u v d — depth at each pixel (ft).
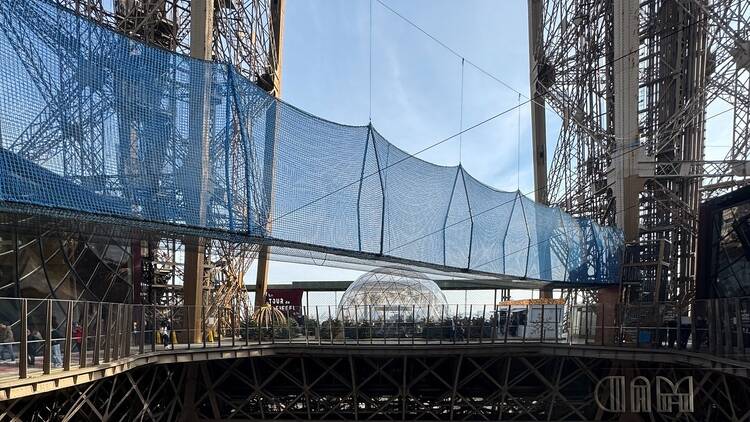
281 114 56.85
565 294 127.85
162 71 48.88
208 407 90.22
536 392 91.40
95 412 57.98
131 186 44.83
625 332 80.07
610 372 83.92
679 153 111.24
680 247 111.24
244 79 54.54
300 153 58.13
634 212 105.29
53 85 41.70
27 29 40.65
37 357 47.80
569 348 80.02
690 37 110.01
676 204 111.14
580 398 89.04
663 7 115.44
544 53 132.16
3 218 52.85
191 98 50.21
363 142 65.92
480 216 83.61
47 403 52.70
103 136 44.01
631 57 105.19
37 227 54.44
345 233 61.36
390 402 87.35
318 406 90.33
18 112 39.29
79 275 78.54
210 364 88.79
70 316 47.19
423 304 132.36
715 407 71.20
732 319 56.08
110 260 85.61
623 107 106.32
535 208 97.04
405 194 71.05
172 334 74.13
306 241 56.85
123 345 60.03
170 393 81.30
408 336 88.63
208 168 49.93
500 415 86.58
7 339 54.70
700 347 65.82
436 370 97.35
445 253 75.41
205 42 83.25
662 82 116.06
